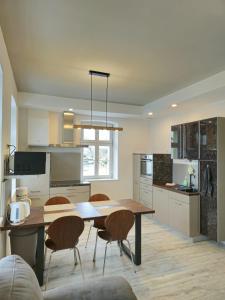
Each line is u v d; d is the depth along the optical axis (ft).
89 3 5.98
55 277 8.64
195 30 7.18
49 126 17.31
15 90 12.55
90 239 12.55
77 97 15.58
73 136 17.02
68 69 10.57
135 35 7.55
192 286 8.11
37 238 8.42
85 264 9.68
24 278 4.21
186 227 12.63
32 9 6.23
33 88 13.58
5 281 3.89
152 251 11.07
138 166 19.02
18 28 7.16
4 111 8.02
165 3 5.93
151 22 6.79
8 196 9.32
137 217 9.70
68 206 10.64
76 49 8.60
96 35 7.59
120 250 10.62
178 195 13.42
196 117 15.43
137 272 9.05
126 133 20.13
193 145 13.44
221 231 11.58
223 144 11.77
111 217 8.68
